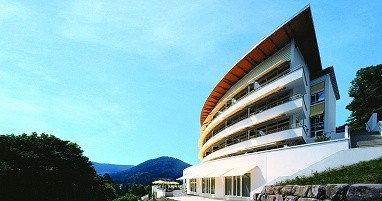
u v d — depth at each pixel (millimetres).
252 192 20141
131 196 75312
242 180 26922
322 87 33719
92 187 49000
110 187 81500
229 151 35281
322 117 32750
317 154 19516
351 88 47188
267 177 23266
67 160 43344
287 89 29203
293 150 21344
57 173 39938
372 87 43781
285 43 31328
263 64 34562
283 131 26625
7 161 35250
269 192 16719
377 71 44469
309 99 34438
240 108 35406
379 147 13969
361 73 46438
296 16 27234
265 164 23719
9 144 38344
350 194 9727
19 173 35031
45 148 41594
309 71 36531
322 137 25484
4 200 33000
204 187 38531
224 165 31406
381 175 10055
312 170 16016
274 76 31953
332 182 11594
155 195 56250
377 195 8836
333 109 36000
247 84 34969
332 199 10500
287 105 27250
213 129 47656
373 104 42875
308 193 12156
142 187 101562
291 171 21156
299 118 29125
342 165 14695
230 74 38688
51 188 38219
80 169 45438
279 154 22453
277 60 32188
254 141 30094
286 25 28438
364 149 14406
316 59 34656
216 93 46094
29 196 35625
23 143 40031
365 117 42000
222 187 30969
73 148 46312
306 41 31141
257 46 31812
